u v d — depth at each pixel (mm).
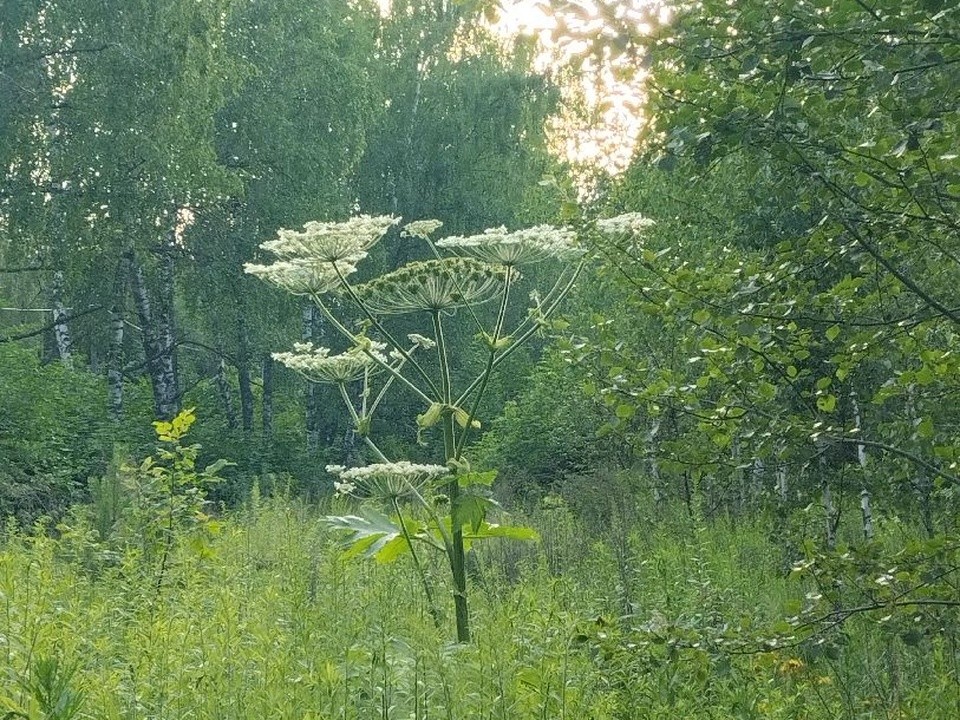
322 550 8180
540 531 11633
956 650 6227
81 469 19516
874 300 5371
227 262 27016
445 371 7230
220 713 4777
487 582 8156
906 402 7301
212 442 24078
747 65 4480
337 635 5691
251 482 22516
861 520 11859
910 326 5133
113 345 27062
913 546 4914
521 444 22688
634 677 5160
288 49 28703
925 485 7488
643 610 7348
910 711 5492
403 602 6922
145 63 22453
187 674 4957
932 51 4336
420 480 7012
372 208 31953
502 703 4664
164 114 22594
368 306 7344
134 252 24719
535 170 32281
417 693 4797
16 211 22734
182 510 8453
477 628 5586
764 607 7988
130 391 33875
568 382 20781
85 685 4742
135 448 21625
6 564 5602
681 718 5129
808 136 4828
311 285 7297
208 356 36156
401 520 6949
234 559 8508
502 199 32281
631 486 14914
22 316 35656
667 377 5582
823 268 5324
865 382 7504
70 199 22750
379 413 31188
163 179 22891
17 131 22484
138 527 8336
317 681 4781
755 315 4949
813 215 9492
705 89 4711
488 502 6621
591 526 13031
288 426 36688
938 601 4891
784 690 5867
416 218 31844
